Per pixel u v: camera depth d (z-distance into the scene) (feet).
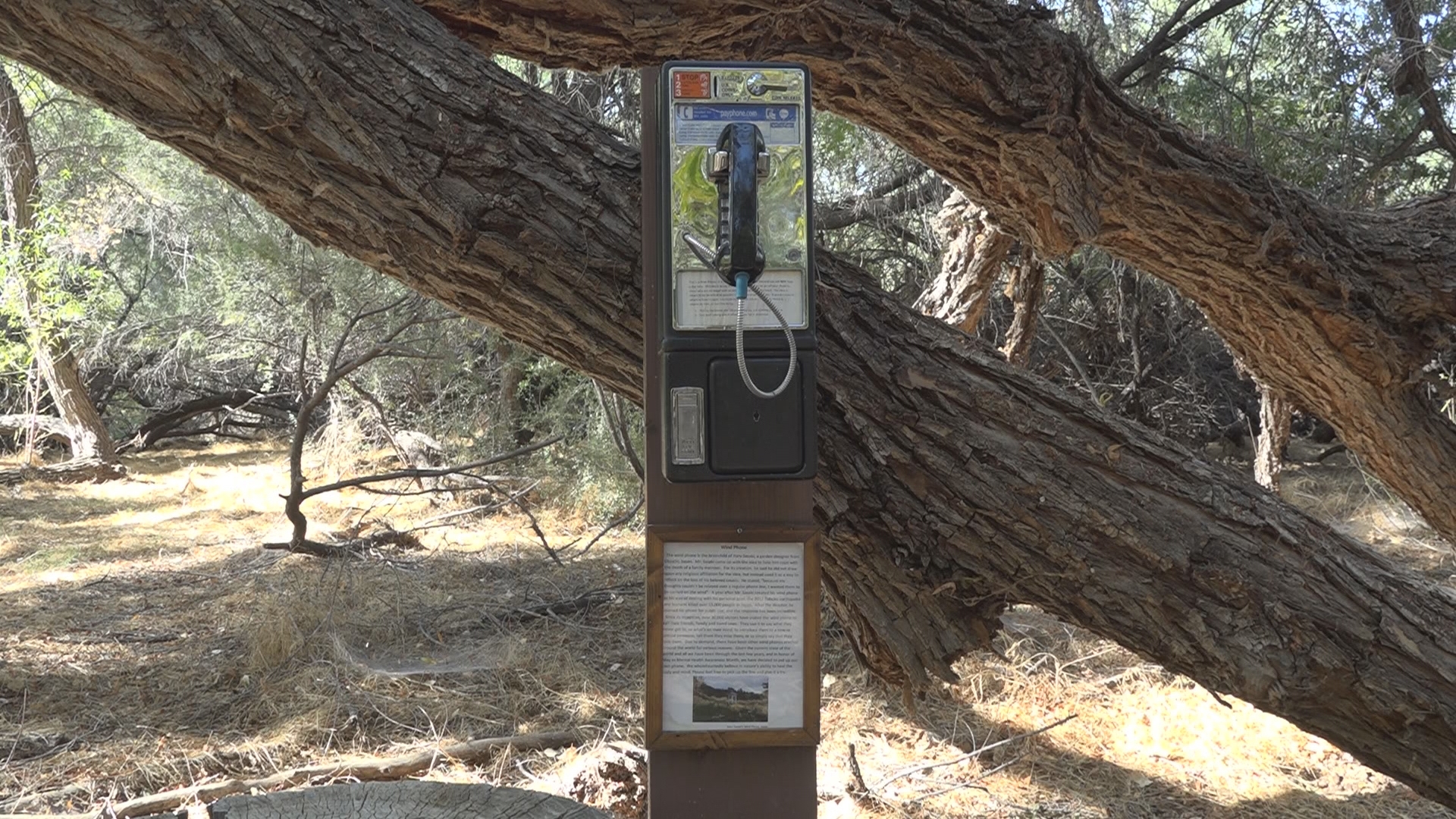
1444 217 13.19
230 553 27.48
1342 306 12.42
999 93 10.33
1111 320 34.32
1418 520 28.43
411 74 7.53
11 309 37.11
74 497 38.11
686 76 6.55
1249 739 15.78
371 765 13.97
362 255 7.86
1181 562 8.20
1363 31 23.81
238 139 7.38
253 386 53.42
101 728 15.60
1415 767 8.56
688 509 6.83
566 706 16.60
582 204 7.72
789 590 6.86
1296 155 25.26
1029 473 8.12
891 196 27.45
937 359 8.30
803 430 6.64
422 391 34.94
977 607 8.59
